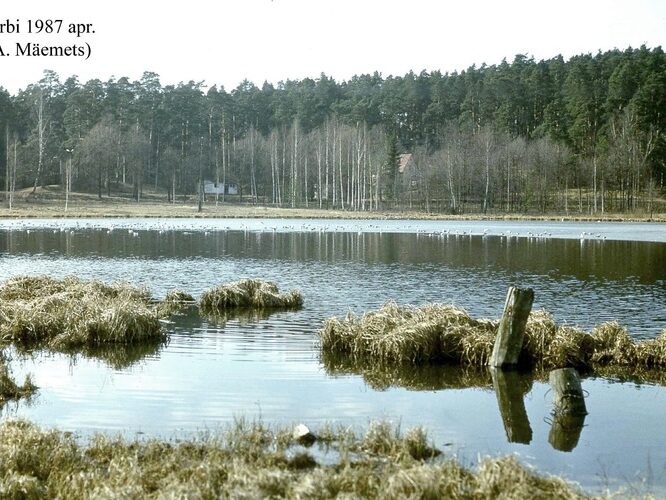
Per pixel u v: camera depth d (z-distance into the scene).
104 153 110.19
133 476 8.28
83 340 16.88
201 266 34.69
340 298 24.11
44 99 131.88
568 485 8.52
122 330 17.02
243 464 8.63
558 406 11.95
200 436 10.38
